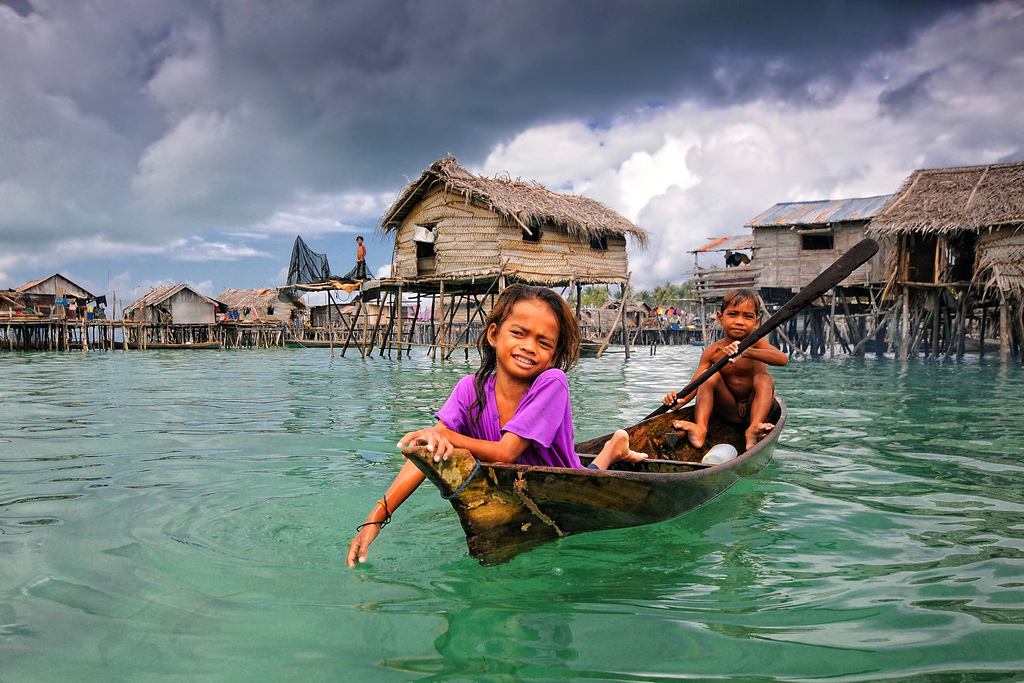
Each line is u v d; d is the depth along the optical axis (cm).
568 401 264
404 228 1995
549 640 183
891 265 1919
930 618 197
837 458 449
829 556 255
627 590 220
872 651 176
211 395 884
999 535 281
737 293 484
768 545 268
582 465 342
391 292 2150
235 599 210
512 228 1734
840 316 2609
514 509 236
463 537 272
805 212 2498
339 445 491
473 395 269
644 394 913
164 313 3862
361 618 196
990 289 1734
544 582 226
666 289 7269
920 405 768
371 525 234
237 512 309
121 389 983
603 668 167
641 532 285
